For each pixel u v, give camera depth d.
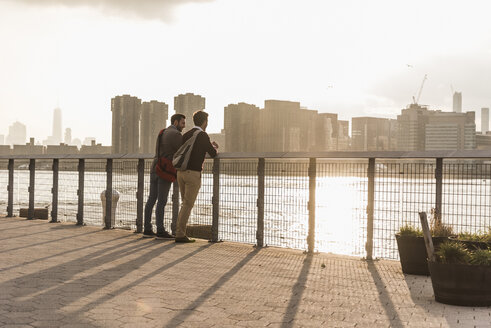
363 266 7.15
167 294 5.28
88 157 11.03
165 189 9.40
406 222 7.10
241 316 4.53
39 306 4.70
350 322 4.43
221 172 9.17
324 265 7.09
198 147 8.83
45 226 11.06
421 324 4.39
